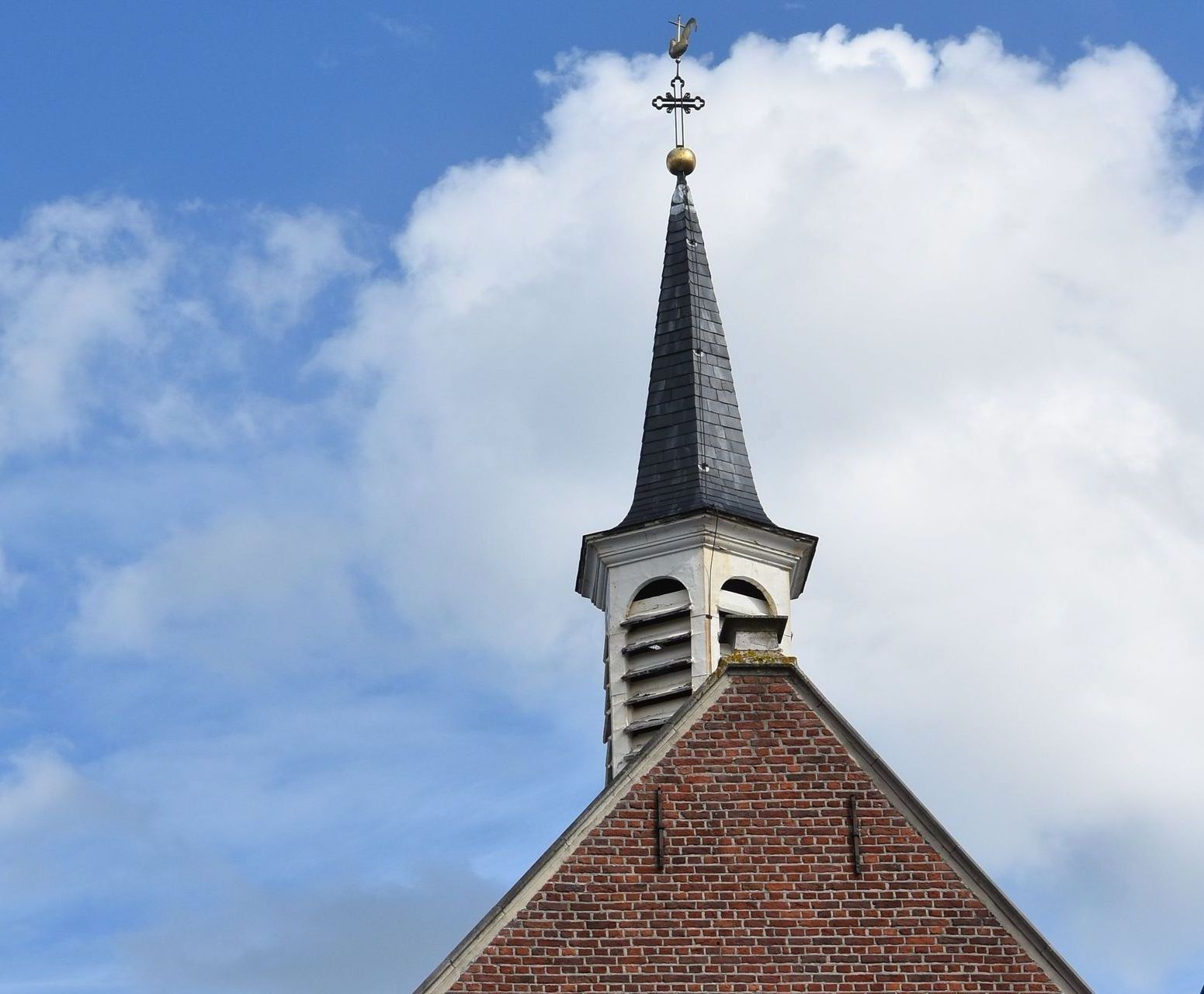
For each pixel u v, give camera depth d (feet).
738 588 123.44
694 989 98.58
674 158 141.49
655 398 132.05
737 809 102.99
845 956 99.60
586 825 102.12
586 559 125.70
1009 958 99.66
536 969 98.58
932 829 102.42
